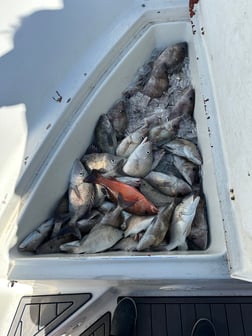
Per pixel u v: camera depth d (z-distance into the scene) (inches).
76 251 53.1
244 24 36.9
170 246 52.6
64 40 62.3
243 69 37.8
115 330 54.6
